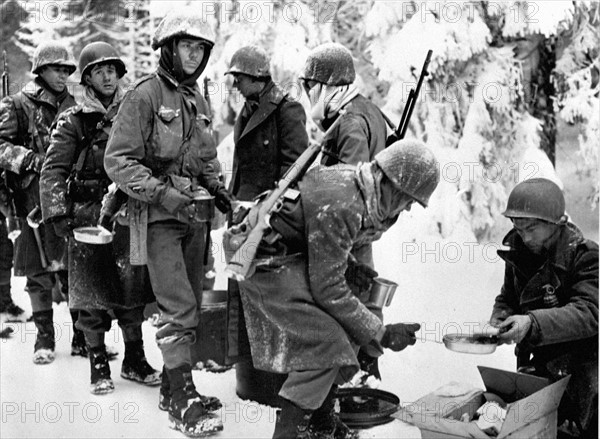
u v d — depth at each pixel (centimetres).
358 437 343
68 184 409
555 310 324
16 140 479
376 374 406
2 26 804
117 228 402
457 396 345
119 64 421
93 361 412
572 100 724
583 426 330
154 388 420
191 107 375
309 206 307
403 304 524
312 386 311
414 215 683
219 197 391
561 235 343
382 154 306
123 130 354
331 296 305
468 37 689
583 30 742
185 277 363
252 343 325
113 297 405
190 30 362
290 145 460
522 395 339
